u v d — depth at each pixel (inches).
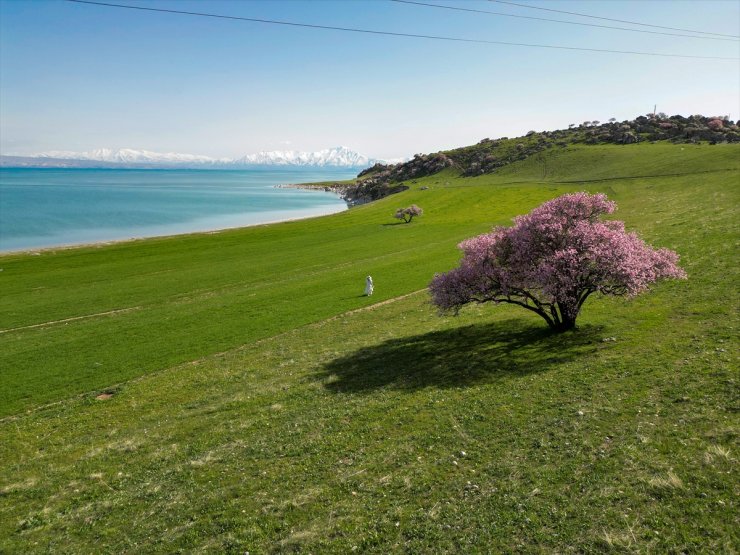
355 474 599.8
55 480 698.8
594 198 1021.8
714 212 1966.0
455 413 727.7
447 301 1048.2
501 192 5654.5
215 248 3531.0
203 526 534.0
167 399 995.9
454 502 514.0
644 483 489.1
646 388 693.9
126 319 1736.0
